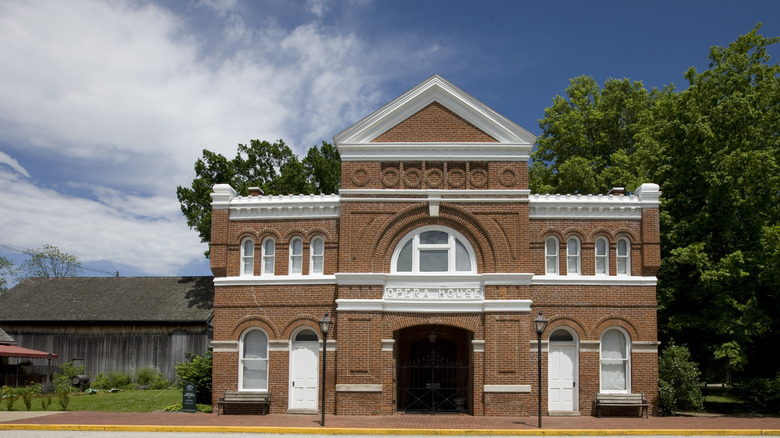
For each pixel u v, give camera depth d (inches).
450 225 917.8
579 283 914.7
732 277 992.2
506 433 724.0
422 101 930.1
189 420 814.5
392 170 924.6
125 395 1185.4
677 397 908.0
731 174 1042.1
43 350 1487.5
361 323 890.7
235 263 943.0
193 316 1467.8
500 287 893.8
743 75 1158.3
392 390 886.4
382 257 910.4
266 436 711.1
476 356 882.8
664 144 1153.4
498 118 916.6
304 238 938.7
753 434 730.8
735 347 969.5
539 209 932.0
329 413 887.7
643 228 927.7
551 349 912.3
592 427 762.8
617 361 916.6
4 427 739.4
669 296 1047.6
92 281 1670.8
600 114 1659.7
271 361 914.7
